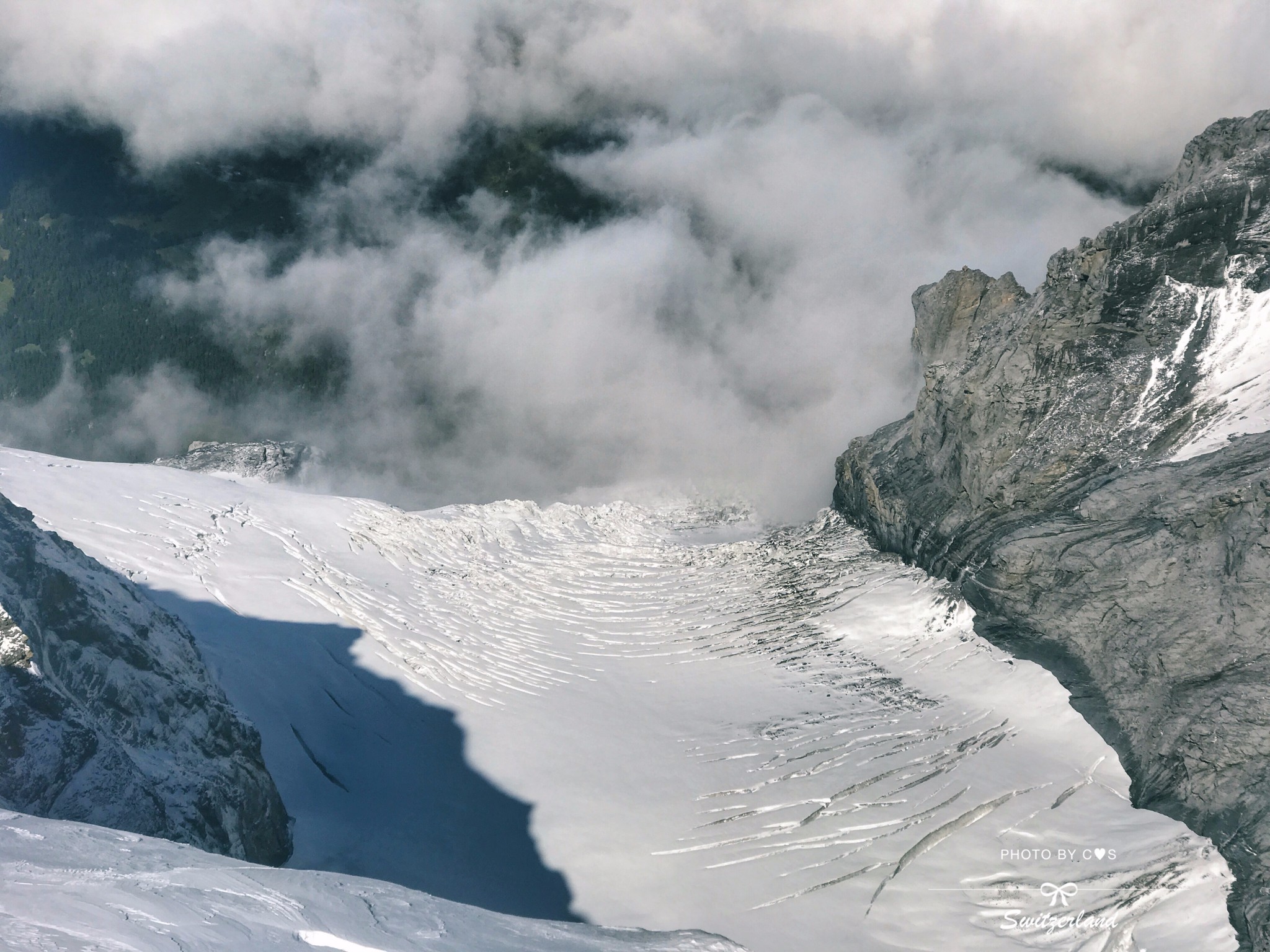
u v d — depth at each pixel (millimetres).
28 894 14461
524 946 18078
